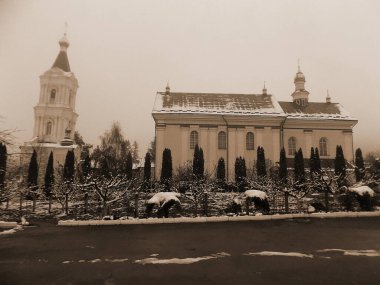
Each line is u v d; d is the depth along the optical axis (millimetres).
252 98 47469
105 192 18188
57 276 7660
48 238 12492
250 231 13695
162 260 9047
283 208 20578
